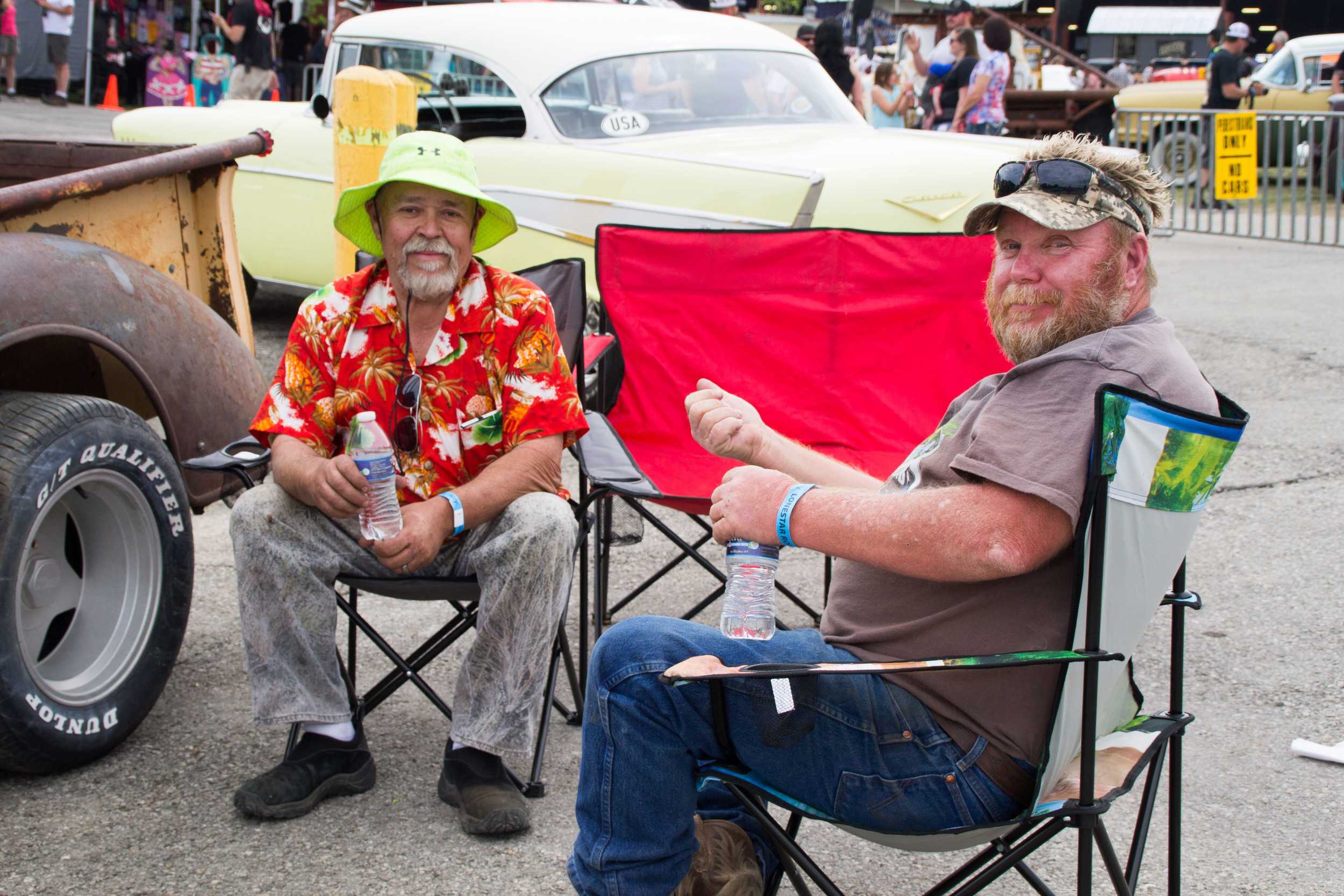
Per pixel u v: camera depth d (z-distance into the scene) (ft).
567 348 11.94
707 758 6.72
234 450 9.98
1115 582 6.15
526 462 9.35
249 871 8.66
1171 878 7.35
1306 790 9.99
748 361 13.05
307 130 22.82
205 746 10.33
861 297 13.03
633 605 13.56
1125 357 6.16
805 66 22.47
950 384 13.23
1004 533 5.99
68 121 49.83
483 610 9.15
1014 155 18.88
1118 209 6.31
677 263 12.89
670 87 20.70
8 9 55.98
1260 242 40.09
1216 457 6.09
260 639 9.21
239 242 23.91
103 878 8.52
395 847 9.02
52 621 10.05
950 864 9.11
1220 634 12.84
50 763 9.45
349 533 9.37
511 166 20.07
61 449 9.29
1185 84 54.03
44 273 9.81
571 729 10.82
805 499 6.52
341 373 9.41
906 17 53.93
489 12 21.75
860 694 6.45
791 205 17.57
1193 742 10.71
